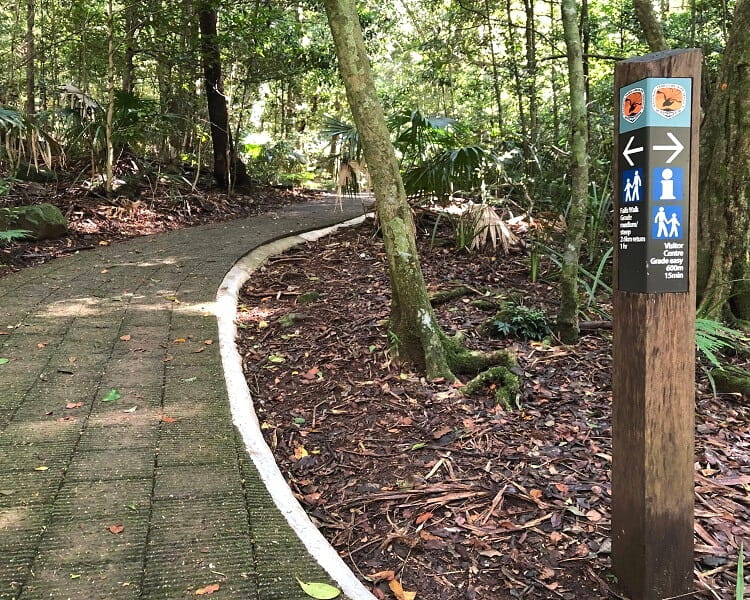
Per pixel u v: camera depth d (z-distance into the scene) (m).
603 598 1.80
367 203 10.41
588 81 8.58
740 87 3.93
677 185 1.60
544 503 2.26
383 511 2.24
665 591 1.73
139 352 3.40
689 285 1.65
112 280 4.83
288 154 13.83
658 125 1.58
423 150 6.32
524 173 7.13
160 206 8.11
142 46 8.69
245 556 1.81
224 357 3.37
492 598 1.82
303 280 5.11
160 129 9.02
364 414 2.95
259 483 2.20
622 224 1.70
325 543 1.93
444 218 6.85
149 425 2.58
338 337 3.81
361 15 11.31
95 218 7.12
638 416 1.70
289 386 3.25
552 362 3.48
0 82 10.02
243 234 6.81
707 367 3.39
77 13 8.23
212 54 8.91
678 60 1.56
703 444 2.70
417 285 3.34
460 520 2.18
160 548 1.82
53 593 1.62
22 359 3.24
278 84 14.12
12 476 2.16
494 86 9.30
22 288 4.57
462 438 2.72
